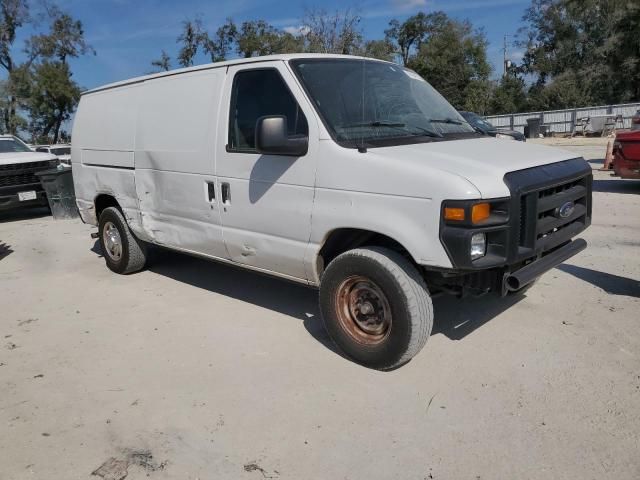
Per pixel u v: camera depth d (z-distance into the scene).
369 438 3.27
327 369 4.08
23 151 12.34
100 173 6.39
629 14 41.06
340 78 4.41
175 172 5.24
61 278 6.76
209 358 4.36
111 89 6.16
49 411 3.72
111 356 4.48
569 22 47.53
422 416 3.45
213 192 4.86
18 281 6.74
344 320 4.11
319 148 4.00
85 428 3.51
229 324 5.00
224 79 4.76
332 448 3.20
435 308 5.07
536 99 48.69
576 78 45.88
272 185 4.32
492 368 3.97
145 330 4.96
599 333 4.44
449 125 4.68
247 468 3.07
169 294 5.89
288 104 4.25
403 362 3.89
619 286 5.46
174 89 5.25
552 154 4.23
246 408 3.64
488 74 50.91
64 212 11.09
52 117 45.25
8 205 10.87
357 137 4.02
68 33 44.88
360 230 4.00
